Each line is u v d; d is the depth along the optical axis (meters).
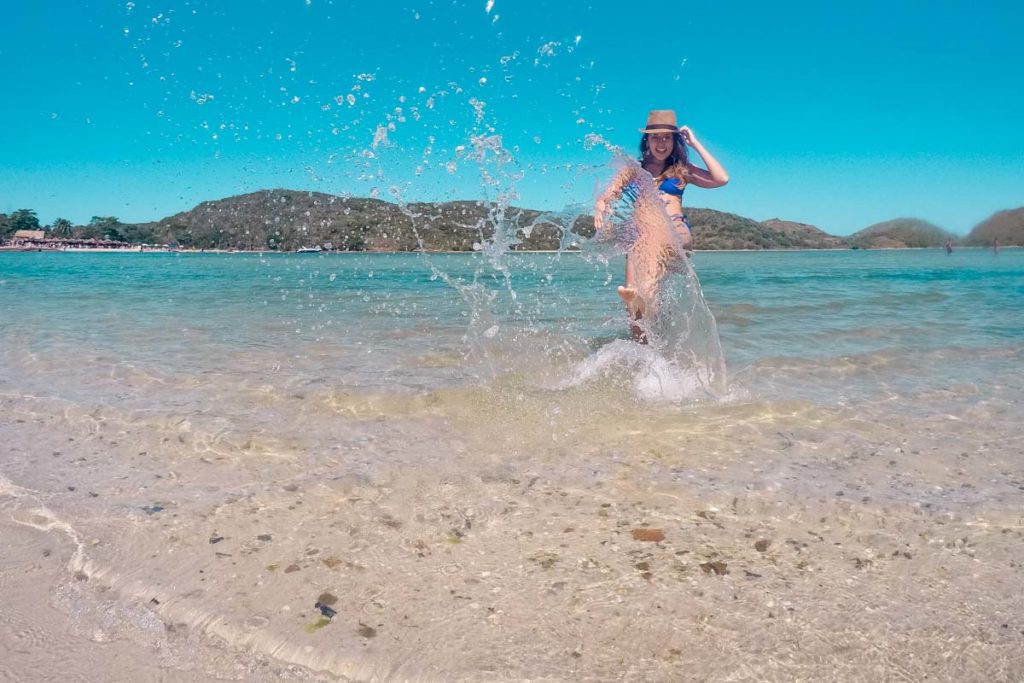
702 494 2.39
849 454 2.79
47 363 4.55
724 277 15.63
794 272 18.31
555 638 1.62
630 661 1.54
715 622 1.67
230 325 6.41
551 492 2.42
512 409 3.45
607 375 4.03
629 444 2.94
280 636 1.63
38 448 2.88
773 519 2.21
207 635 1.64
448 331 5.98
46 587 1.84
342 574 1.89
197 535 2.10
